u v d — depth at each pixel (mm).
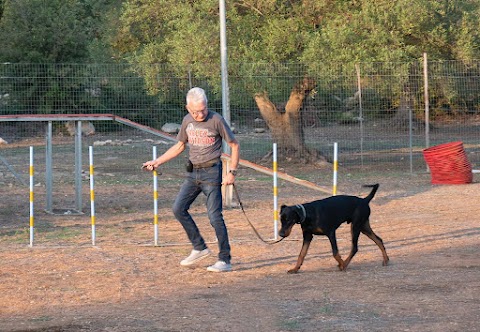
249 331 6602
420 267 9414
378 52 22109
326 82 22422
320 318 6992
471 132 32969
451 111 34312
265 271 9359
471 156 26641
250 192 17859
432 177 19250
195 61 22641
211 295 8047
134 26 26766
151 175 21391
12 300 7922
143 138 33156
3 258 10344
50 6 36312
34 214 14805
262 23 23312
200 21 22828
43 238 12039
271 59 22422
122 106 30594
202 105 9055
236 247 11000
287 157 24406
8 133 34438
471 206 15266
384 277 8820
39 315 7305
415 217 13898
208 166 9266
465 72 23453
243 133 34469
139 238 11992
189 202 9523
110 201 16500
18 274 9273
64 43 35344
